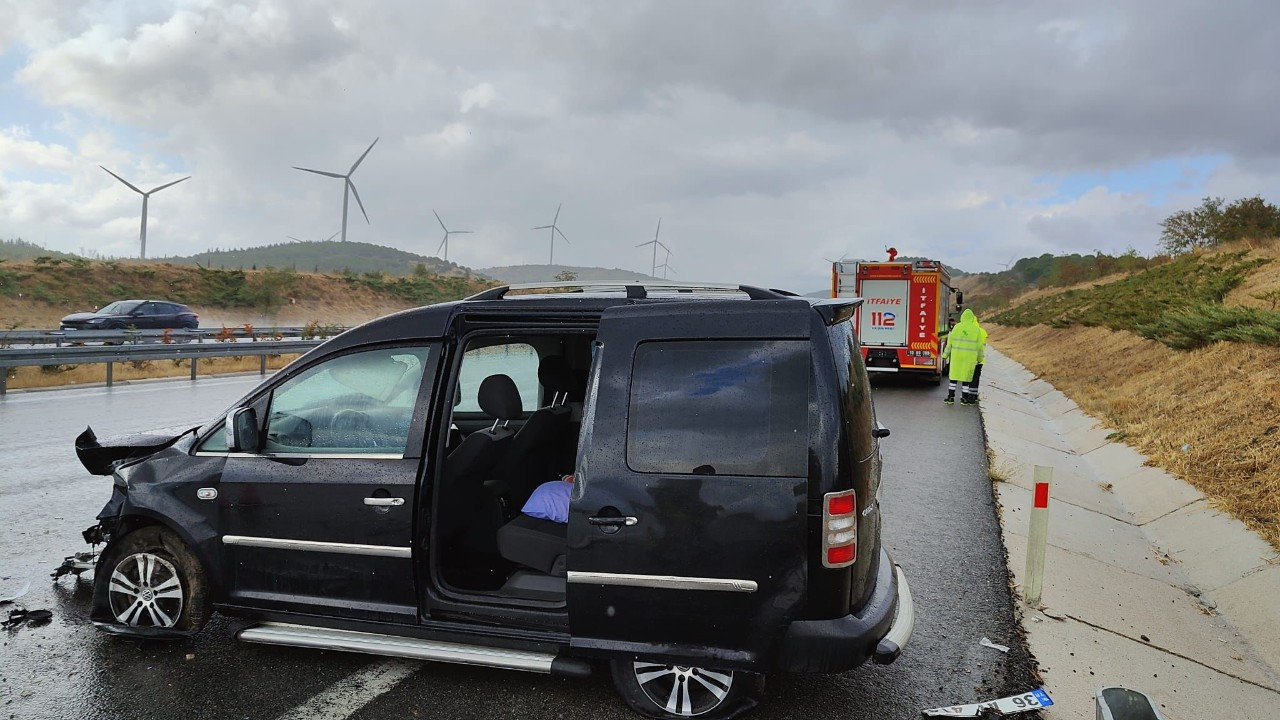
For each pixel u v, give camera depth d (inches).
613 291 160.9
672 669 142.9
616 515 136.8
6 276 1681.8
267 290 2124.8
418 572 153.4
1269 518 264.8
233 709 145.6
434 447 155.3
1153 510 323.9
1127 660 181.3
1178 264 1309.1
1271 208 1670.8
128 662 164.2
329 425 163.8
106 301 1771.7
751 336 136.2
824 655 130.9
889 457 419.5
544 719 143.9
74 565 206.4
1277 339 475.5
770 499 131.0
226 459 167.8
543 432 186.9
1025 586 211.0
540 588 159.2
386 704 148.4
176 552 169.8
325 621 160.6
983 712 148.6
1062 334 1248.8
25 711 143.3
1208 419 400.8
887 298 802.8
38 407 524.4
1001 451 445.7
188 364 933.8
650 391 138.7
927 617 199.8
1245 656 193.5
